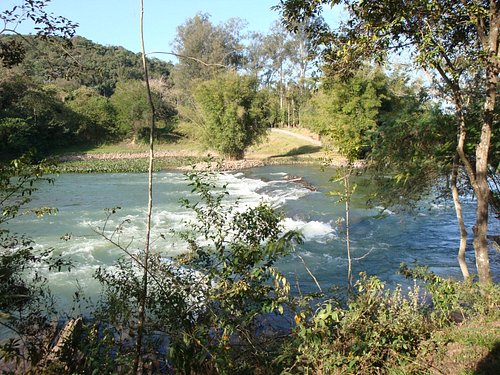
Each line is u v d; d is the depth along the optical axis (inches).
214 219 211.6
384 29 231.6
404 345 179.9
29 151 174.4
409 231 609.6
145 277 165.9
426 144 337.1
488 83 248.2
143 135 2281.0
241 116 1611.7
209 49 2331.4
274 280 182.4
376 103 1210.0
